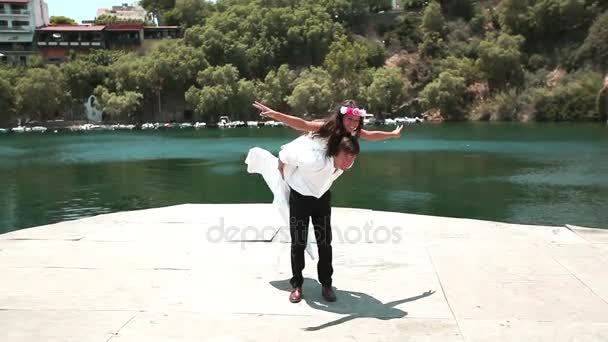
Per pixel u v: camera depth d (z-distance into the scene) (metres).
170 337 4.29
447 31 107.62
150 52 101.19
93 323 4.59
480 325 4.48
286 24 104.25
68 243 7.24
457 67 96.81
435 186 31.48
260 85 94.75
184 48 97.31
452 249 6.81
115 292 5.35
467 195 28.44
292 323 4.56
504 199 27.06
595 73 87.81
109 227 8.18
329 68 94.19
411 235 7.57
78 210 26.59
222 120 90.44
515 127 74.69
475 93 94.12
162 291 5.38
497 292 5.25
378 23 114.75
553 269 5.95
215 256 6.59
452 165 39.94
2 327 4.52
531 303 4.96
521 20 100.94
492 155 45.12
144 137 70.56
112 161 46.12
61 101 92.62
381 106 92.94
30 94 88.38
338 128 4.83
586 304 4.92
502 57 93.06
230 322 4.59
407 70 101.44
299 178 4.92
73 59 99.31
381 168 39.31
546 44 99.69
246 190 31.58
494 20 108.69
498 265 6.12
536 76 94.56
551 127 72.88
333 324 4.53
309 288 5.45
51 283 5.63
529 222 22.08
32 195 30.80
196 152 52.16
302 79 92.94
